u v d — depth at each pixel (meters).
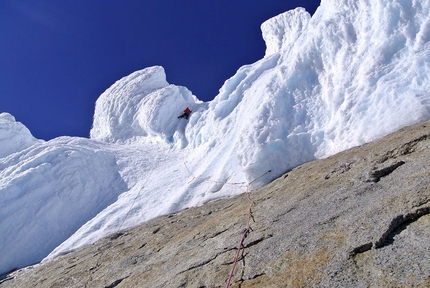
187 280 5.03
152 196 14.23
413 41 8.76
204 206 10.70
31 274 10.72
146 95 25.11
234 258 4.96
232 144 14.89
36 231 13.82
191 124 20.41
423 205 3.84
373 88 8.62
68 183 15.88
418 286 2.90
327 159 7.83
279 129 10.17
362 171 5.72
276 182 8.52
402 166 5.23
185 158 18.22
